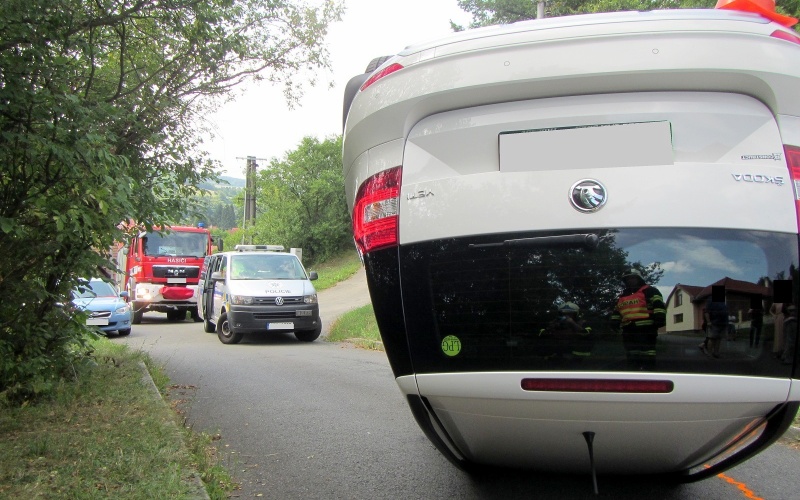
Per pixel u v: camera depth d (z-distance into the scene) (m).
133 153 7.23
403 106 3.11
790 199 2.71
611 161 2.85
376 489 4.42
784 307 2.67
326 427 6.11
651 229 2.78
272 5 8.02
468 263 2.98
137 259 23.94
